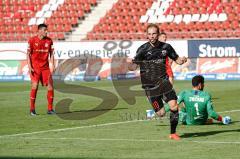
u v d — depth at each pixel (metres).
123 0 140.50
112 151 37.09
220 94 81.44
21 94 86.19
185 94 49.91
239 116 56.72
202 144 39.62
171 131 42.44
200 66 116.19
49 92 60.72
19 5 146.25
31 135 44.94
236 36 123.88
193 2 135.00
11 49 124.69
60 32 140.25
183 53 117.44
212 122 51.09
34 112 60.09
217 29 131.00
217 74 115.00
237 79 113.50
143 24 136.75
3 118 57.03
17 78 123.44
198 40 116.44
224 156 34.97
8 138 43.38
